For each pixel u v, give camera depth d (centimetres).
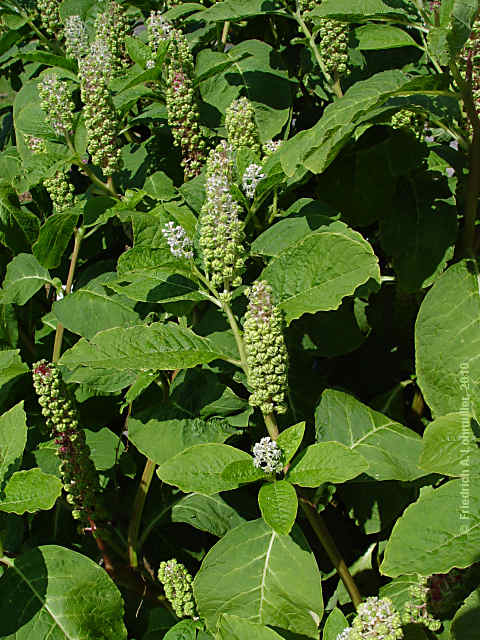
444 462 87
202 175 104
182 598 89
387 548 85
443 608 89
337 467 84
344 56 104
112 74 117
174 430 96
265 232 99
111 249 122
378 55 119
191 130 106
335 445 85
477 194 99
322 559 103
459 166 106
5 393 108
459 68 94
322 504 95
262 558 88
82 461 92
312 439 100
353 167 107
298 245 91
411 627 90
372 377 115
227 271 89
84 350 89
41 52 117
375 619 80
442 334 95
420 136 106
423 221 104
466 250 99
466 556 83
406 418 113
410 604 89
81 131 110
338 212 100
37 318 121
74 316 104
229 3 115
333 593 102
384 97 90
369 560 102
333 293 89
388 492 100
